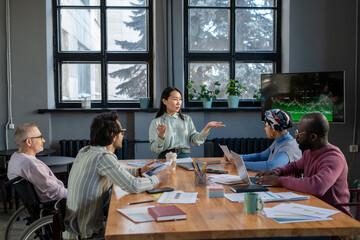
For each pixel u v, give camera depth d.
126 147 4.86
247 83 5.29
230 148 4.95
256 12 5.26
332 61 5.02
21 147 2.73
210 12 5.21
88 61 5.11
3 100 4.80
